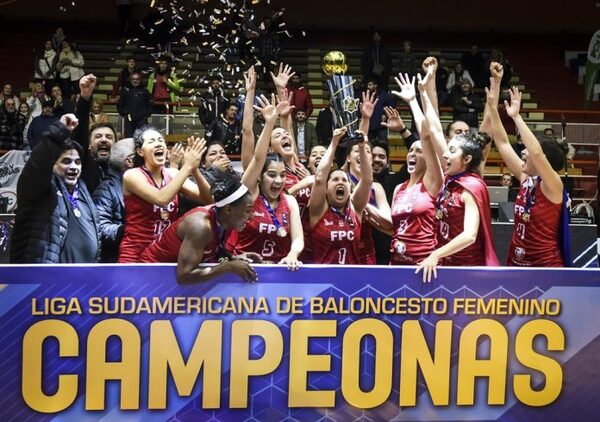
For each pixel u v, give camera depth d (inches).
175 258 238.5
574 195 682.8
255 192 263.3
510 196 568.1
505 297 245.6
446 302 243.8
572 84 1016.2
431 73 301.4
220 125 520.7
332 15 1051.3
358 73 1005.2
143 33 741.3
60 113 633.0
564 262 269.7
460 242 246.4
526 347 247.4
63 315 231.8
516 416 247.9
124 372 234.2
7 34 1027.3
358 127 313.3
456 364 245.1
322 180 270.8
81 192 263.4
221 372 237.6
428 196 281.4
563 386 249.0
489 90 295.1
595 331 249.1
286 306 238.7
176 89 699.4
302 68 986.1
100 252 271.4
